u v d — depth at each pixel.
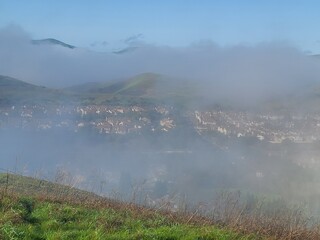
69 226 9.68
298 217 12.36
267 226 11.62
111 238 8.92
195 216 12.32
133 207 12.92
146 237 9.21
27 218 10.00
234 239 10.12
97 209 12.05
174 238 9.47
